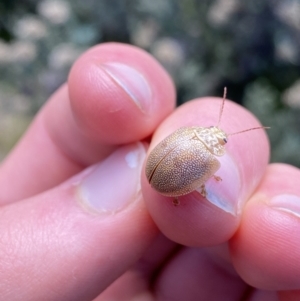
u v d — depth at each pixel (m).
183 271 0.05
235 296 0.05
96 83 0.05
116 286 0.05
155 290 0.06
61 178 0.06
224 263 0.05
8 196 0.06
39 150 0.06
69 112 0.06
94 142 0.05
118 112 0.05
